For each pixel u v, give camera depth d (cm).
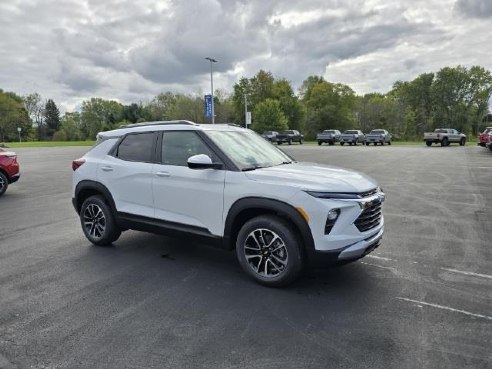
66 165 1956
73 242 576
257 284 411
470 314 341
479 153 2564
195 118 6825
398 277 429
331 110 7431
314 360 274
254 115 6494
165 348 291
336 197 362
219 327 322
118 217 517
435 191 1011
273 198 381
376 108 8006
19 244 567
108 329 320
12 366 270
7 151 1051
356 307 356
